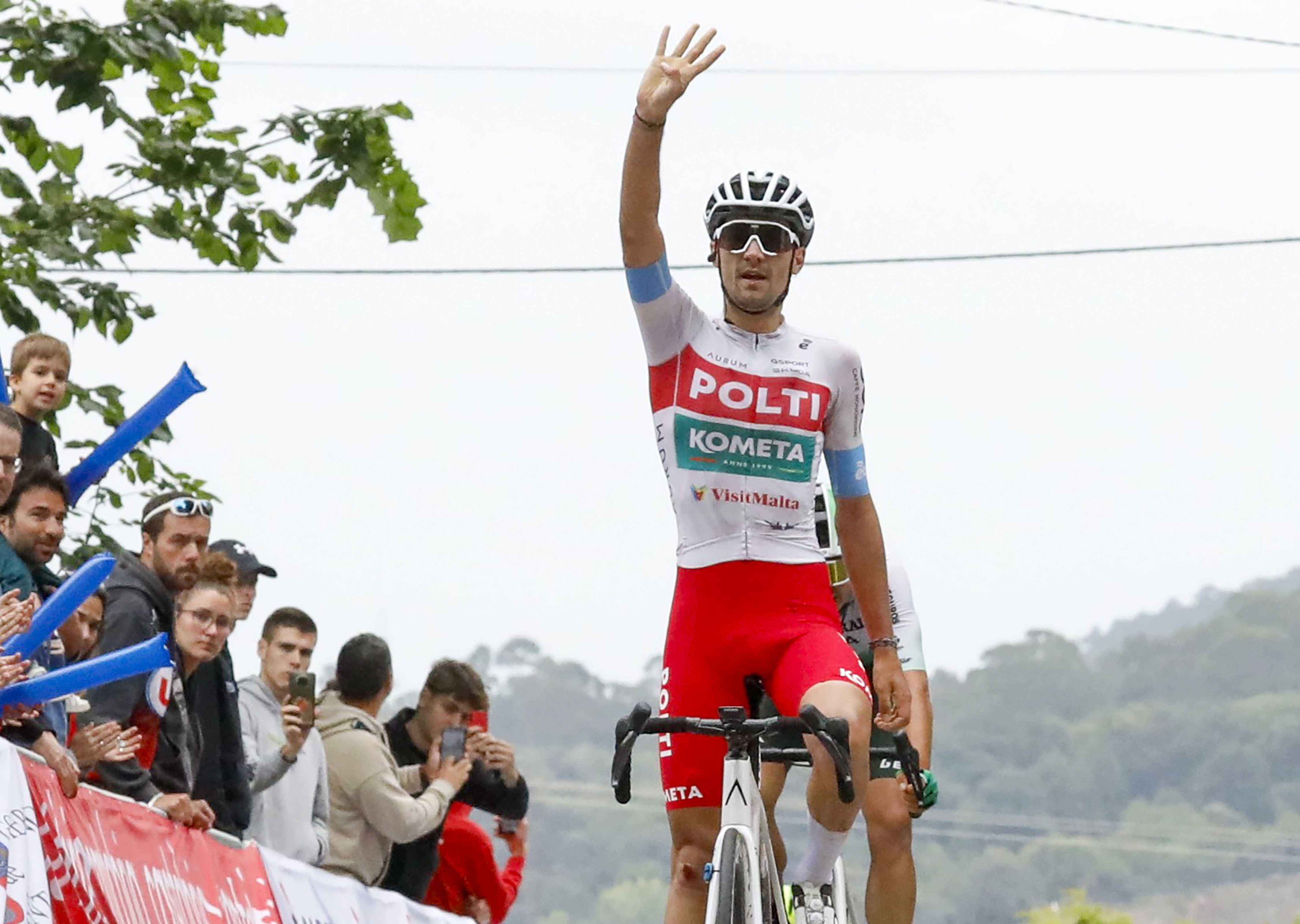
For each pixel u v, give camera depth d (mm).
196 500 13070
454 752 15242
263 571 14852
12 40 20141
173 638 12953
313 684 13867
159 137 21812
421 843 15297
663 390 11844
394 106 22000
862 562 12086
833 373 11930
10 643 10836
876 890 13547
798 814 76938
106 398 21375
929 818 135125
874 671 12086
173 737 12992
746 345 11859
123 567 12789
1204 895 132000
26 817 10875
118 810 11859
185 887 12258
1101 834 135000
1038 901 130500
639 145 11328
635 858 140625
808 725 10352
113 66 20797
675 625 11898
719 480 11734
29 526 12211
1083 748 171125
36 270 21172
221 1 21469
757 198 11719
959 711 181125
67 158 21125
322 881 13828
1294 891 129125
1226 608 198375
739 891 10398
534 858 140375
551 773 174000
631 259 11555
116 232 21172
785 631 11617
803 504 11820
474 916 16375
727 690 11719
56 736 11930
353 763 14680
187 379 12758
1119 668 191125
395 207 21922
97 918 11328
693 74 11289
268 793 14023
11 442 11773
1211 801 170000
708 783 11695
